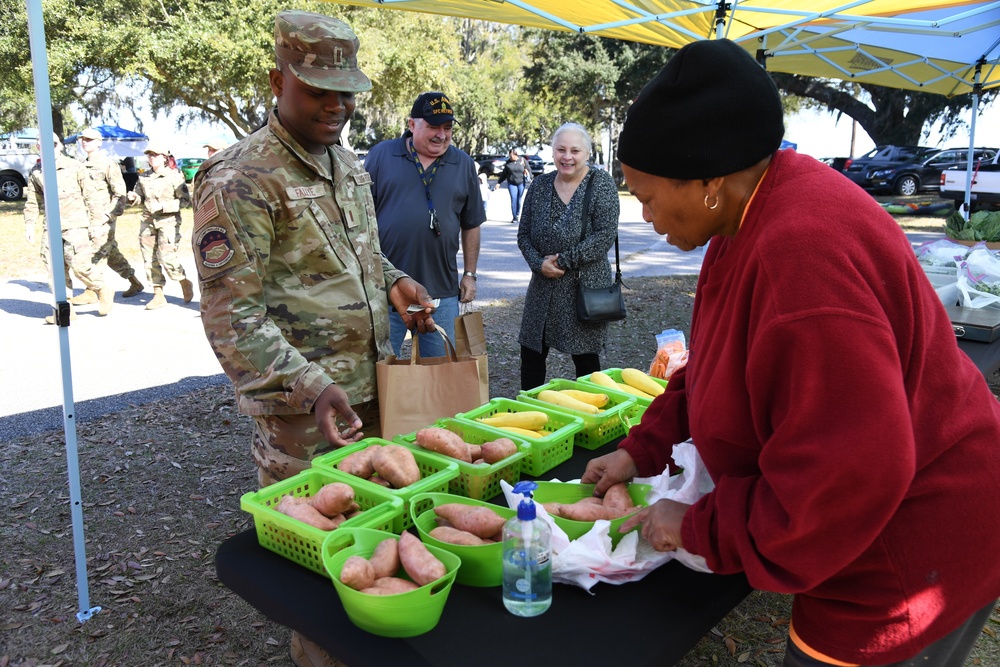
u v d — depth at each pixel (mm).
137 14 18531
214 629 2723
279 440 2086
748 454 1246
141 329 7121
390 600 1182
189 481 3955
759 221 1136
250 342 1836
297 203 1969
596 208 3799
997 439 1197
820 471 992
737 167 1124
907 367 1092
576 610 1323
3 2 16312
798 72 8055
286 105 1945
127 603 2873
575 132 3789
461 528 1466
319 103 1909
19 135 21312
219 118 21844
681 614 1315
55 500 3715
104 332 7016
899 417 966
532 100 44562
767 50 6133
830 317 979
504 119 47844
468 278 4188
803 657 1269
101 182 7480
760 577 1130
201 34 17641
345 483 1593
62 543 3307
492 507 1553
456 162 3928
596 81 32531
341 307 2104
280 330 2023
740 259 1175
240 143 1995
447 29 25094
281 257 2006
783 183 1134
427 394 2086
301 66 1873
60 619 2762
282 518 1469
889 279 1044
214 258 1844
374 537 1425
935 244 4254
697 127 1105
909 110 23375
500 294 9086
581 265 3842
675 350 2717
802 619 1270
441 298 3912
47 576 3043
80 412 4949
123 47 17781
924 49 6805
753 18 5016
